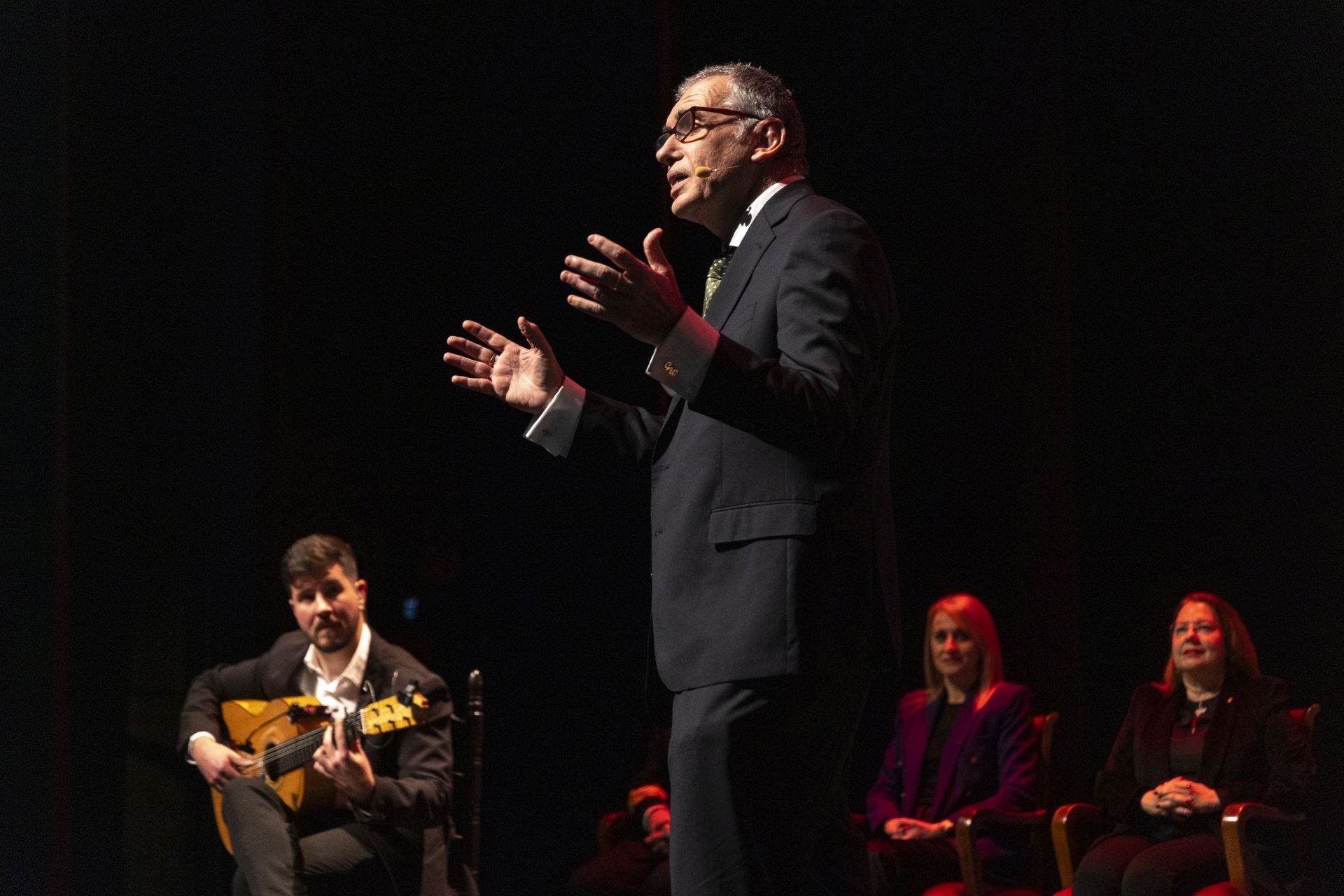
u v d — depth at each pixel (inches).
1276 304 185.5
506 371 94.8
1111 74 201.8
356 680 171.8
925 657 205.3
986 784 181.3
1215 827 157.6
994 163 212.7
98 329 227.3
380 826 159.8
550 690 232.5
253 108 232.1
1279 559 183.5
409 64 249.0
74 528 222.5
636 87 235.8
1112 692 197.9
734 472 76.2
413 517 246.7
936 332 215.5
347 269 241.9
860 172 220.5
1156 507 195.0
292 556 171.9
